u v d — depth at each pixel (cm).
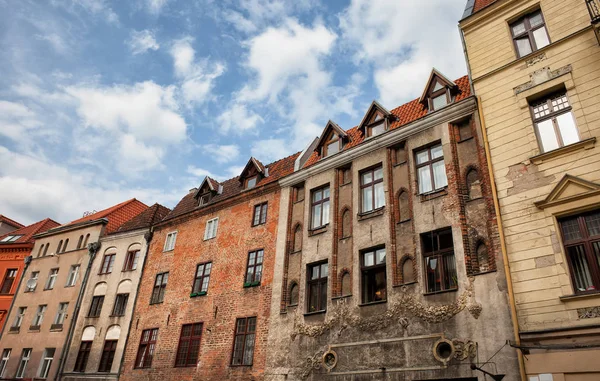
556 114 1512
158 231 3016
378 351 1631
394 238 1789
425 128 1883
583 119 1432
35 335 3161
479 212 1595
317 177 2253
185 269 2634
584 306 1226
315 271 2042
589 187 1320
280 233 2261
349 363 1694
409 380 1514
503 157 1570
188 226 2820
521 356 1281
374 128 2183
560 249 1323
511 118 1603
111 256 3158
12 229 4638
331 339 1792
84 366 2764
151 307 2670
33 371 2977
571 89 1493
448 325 1498
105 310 2897
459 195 1661
